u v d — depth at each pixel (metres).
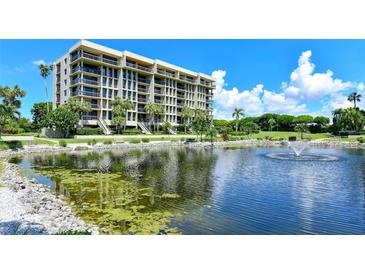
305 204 12.31
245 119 117.81
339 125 78.50
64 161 25.91
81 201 12.21
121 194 13.55
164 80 73.50
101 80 58.59
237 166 23.67
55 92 65.62
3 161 25.53
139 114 70.31
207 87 89.50
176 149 42.09
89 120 56.59
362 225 9.86
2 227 8.01
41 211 10.02
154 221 9.73
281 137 75.88
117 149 40.50
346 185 16.17
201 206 11.72
